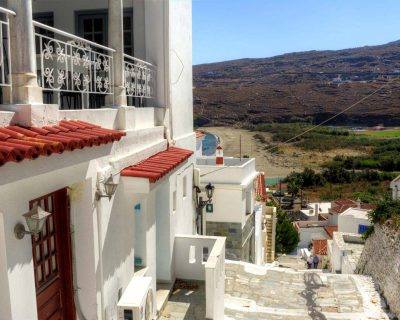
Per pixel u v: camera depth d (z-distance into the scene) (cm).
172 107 871
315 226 4147
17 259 322
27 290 334
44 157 323
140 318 525
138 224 689
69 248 455
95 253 477
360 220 2700
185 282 897
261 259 2098
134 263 692
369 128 10412
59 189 409
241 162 1780
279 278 1193
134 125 650
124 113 599
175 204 900
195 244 895
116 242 547
